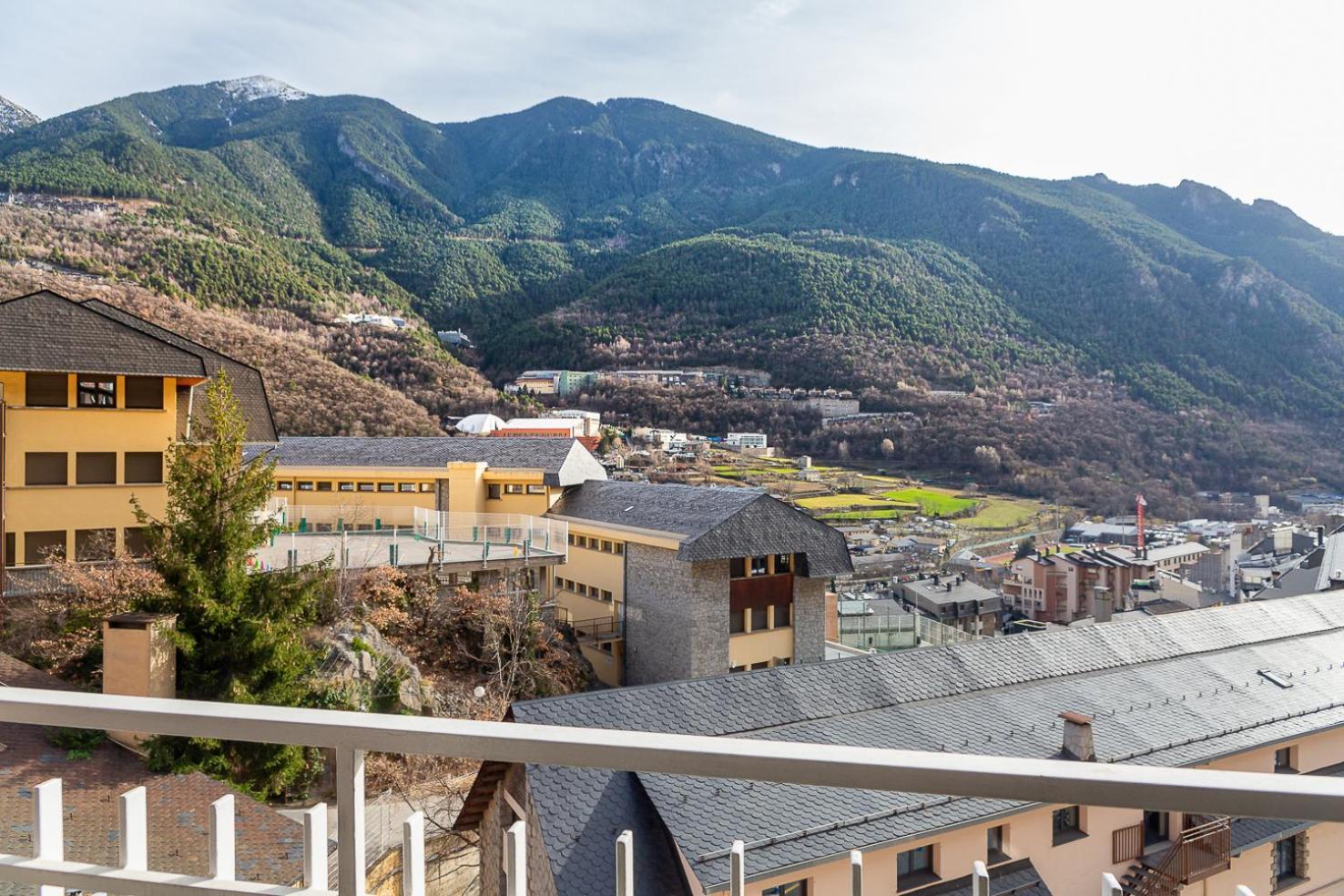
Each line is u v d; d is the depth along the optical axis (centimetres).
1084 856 1761
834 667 2253
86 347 2959
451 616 3559
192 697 2183
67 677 2342
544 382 18938
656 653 4069
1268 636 2855
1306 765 2306
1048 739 2080
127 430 3058
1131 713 2253
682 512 4206
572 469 5019
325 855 247
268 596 2397
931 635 6300
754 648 4059
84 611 2400
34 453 2895
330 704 2542
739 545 3925
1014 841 1711
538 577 4203
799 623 4194
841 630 6228
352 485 5025
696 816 1595
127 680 2066
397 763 2389
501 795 1839
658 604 4056
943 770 203
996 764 201
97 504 2973
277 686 2297
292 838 1505
